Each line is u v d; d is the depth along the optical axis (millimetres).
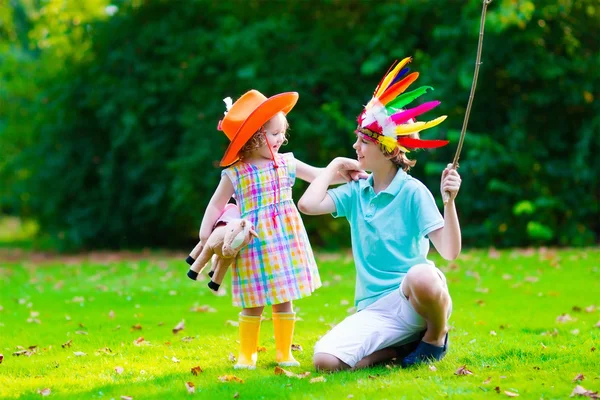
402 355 4340
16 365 4590
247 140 4230
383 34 13047
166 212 14602
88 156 15133
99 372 4328
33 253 15281
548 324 5613
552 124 13102
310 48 13609
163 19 14711
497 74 13047
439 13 13180
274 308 4352
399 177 4316
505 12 11711
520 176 12789
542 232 12211
